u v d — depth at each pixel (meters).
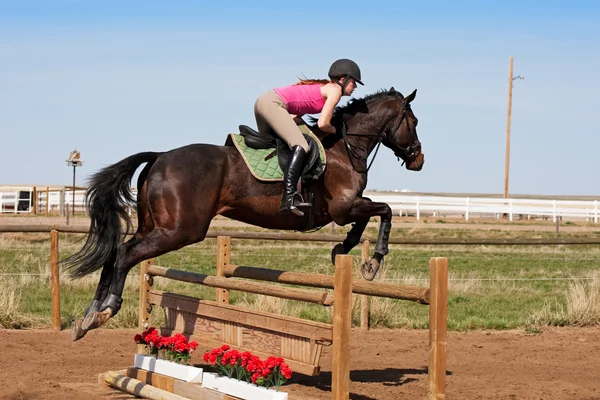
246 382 6.92
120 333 11.34
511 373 9.26
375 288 6.73
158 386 7.72
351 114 8.52
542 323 12.92
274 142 7.90
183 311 8.56
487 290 17.02
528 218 45.06
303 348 6.88
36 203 41.81
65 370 8.85
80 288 15.10
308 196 7.89
